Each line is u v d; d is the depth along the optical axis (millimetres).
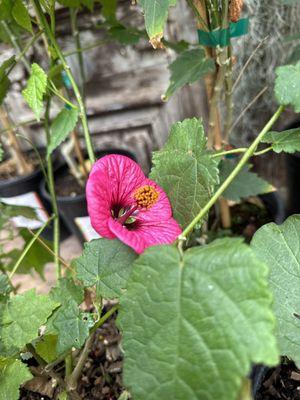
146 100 417
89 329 180
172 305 133
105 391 241
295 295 181
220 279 129
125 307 141
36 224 406
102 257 181
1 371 179
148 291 138
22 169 418
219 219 343
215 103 265
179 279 135
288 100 162
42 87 211
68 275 255
